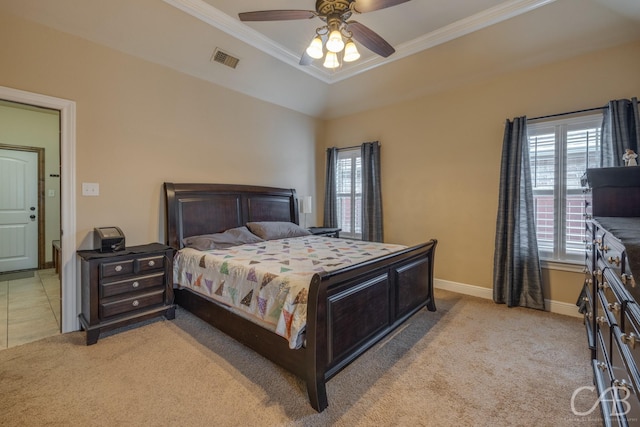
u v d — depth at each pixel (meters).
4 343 2.41
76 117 2.66
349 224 4.93
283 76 3.95
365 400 1.75
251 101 4.14
